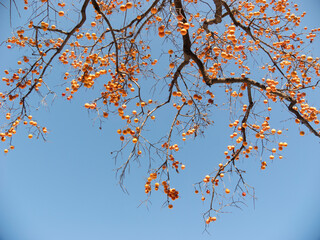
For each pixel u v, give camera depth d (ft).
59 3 11.95
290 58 14.56
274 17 16.79
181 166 13.39
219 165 14.35
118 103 13.98
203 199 13.50
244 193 13.47
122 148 12.03
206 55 15.40
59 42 15.06
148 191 11.95
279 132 13.80
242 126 14.88
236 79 13.76
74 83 12.91
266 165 13.87
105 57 14.98
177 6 12.51
